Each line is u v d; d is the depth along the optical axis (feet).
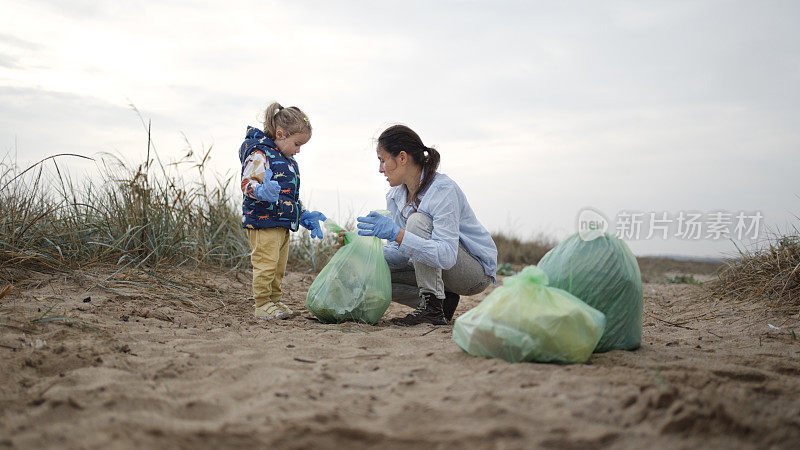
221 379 7.60
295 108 12.85
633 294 9.59
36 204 14.49
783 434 5.90
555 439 5.54
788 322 12.80
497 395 6.68
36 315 10.30
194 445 5.42
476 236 12.99
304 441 5.51
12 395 6.95
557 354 8.25
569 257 9.71
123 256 14.35
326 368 8.04
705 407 6.19
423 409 6.28
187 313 12.07
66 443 5.54
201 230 17.49
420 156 12.32
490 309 8.61
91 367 7.98
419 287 12.35
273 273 12.73
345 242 12.78
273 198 11.98
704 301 16.24
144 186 15.97
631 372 7.62
